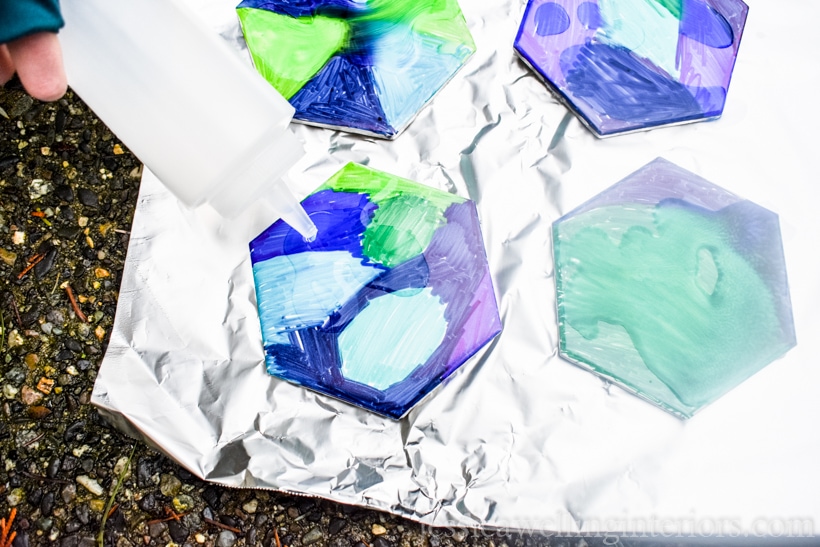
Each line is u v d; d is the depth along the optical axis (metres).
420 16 0.59
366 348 0.55
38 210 0.58
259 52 0.58
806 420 0.55
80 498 0.55
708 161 0.58
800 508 0.54
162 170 0.51
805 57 0.59
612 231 0.56
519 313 0.56
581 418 0.55
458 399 0.55
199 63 0.51
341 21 0.59
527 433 0.55
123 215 0.58
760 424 0.55
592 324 0.55
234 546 0.55
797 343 0.56
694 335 0.55
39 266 0.58
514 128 0.59
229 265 0.56
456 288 0.56
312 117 0.58
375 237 0.56
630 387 0.55
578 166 0.58
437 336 0.55
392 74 0.58
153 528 0.55
